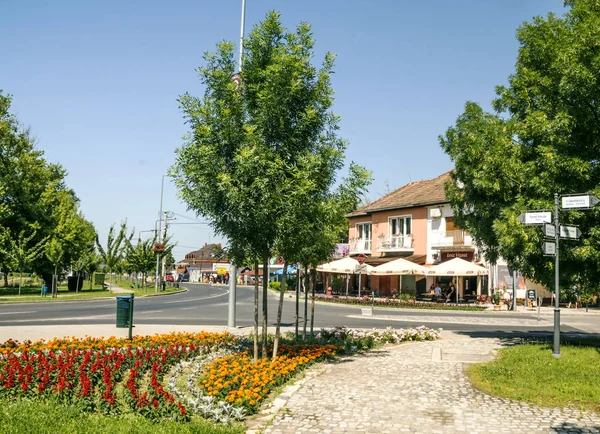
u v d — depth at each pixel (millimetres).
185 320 21016
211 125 9938
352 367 10367
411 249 41938
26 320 19750
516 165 13398
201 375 9148
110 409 6516
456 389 8375
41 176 46531
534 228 12438
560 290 12875
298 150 10250
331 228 12328
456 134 16484
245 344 12961
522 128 13219
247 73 10305
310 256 12609
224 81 10148
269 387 8234
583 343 13984
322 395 7969
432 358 11453
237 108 10109
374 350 13016
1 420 5570
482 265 35688
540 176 12562
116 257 60531
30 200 44969
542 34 14203
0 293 41656
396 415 6887
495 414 6953
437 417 6805
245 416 6887
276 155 9797
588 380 8797
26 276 59594
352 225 50469
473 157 15047
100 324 18062
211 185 9695
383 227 45531
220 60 10312
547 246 11055
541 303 37531
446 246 38125
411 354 12211
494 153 14008
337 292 46969
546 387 8375
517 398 7750
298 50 10195
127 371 9109
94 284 63625
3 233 38406
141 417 6125
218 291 56125
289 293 47750
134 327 17000
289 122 10234
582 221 12305
